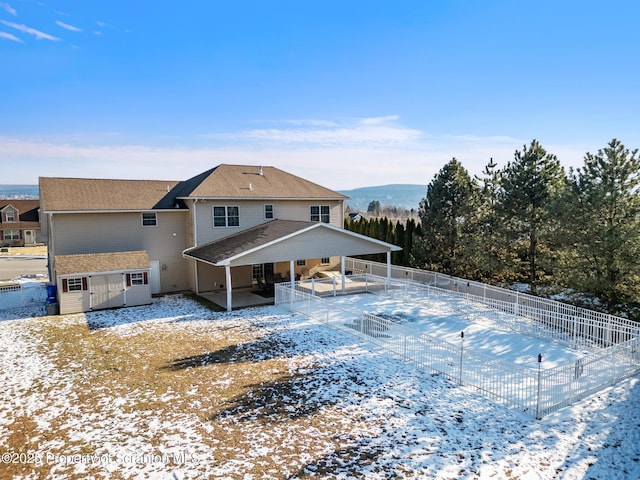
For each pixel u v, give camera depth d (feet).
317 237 65.21
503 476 22.02
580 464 23.21
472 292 63.72
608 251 47.37
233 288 76.38
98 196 72.13
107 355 41.24
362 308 60.39
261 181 84.23
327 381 34.60
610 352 34.86
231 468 22.70
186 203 75.46
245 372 36.60
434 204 79.20
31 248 158.71
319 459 23.52
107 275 61.62
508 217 65.36
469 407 30.09
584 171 52.75
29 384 34.24
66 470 22.62
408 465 22.93
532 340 46.29
